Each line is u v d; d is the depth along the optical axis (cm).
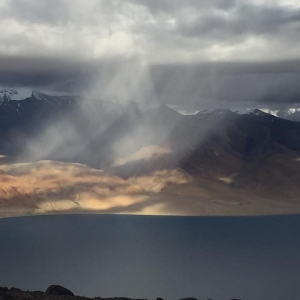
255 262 13200
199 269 12000
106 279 10494
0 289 4738
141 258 13800
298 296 8981
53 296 4391
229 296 8994
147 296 8812
